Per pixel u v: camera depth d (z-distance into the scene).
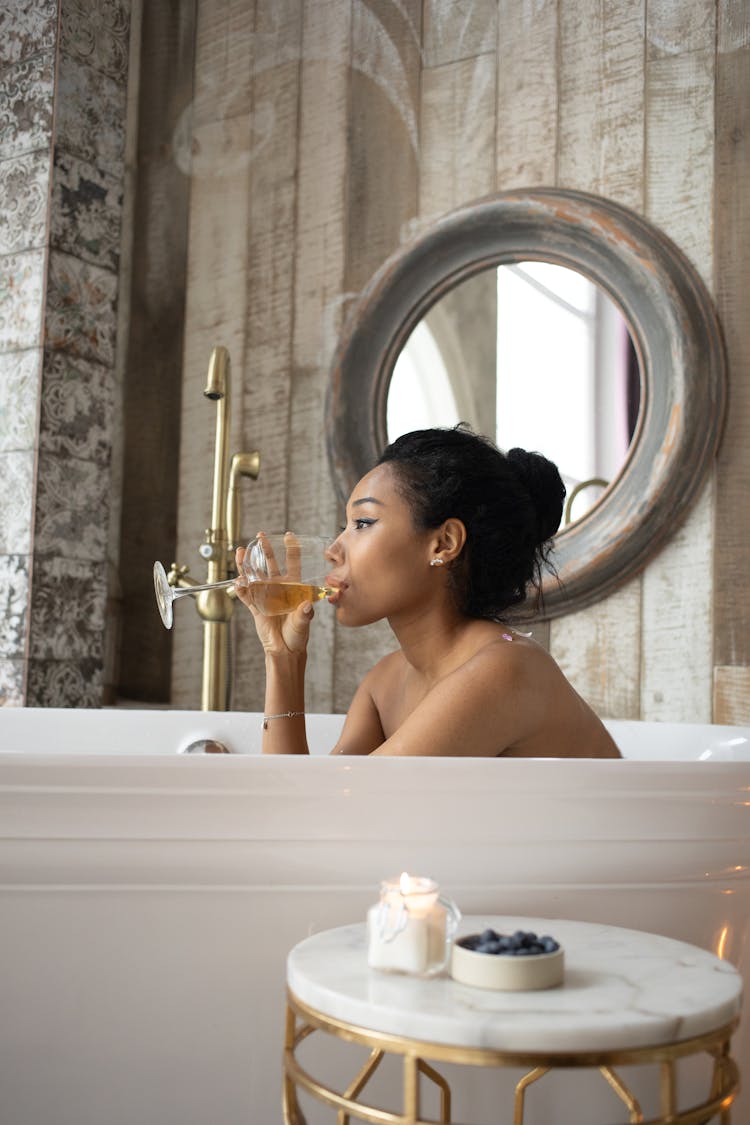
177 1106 1.00
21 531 2.23
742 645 1.94
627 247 2.07
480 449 1.29
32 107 2.30
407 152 2.39
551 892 1.04
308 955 0.85
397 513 1.25
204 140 2.64
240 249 2.57
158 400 2.61
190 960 1.00
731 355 2.00
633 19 2.15
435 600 1.26
